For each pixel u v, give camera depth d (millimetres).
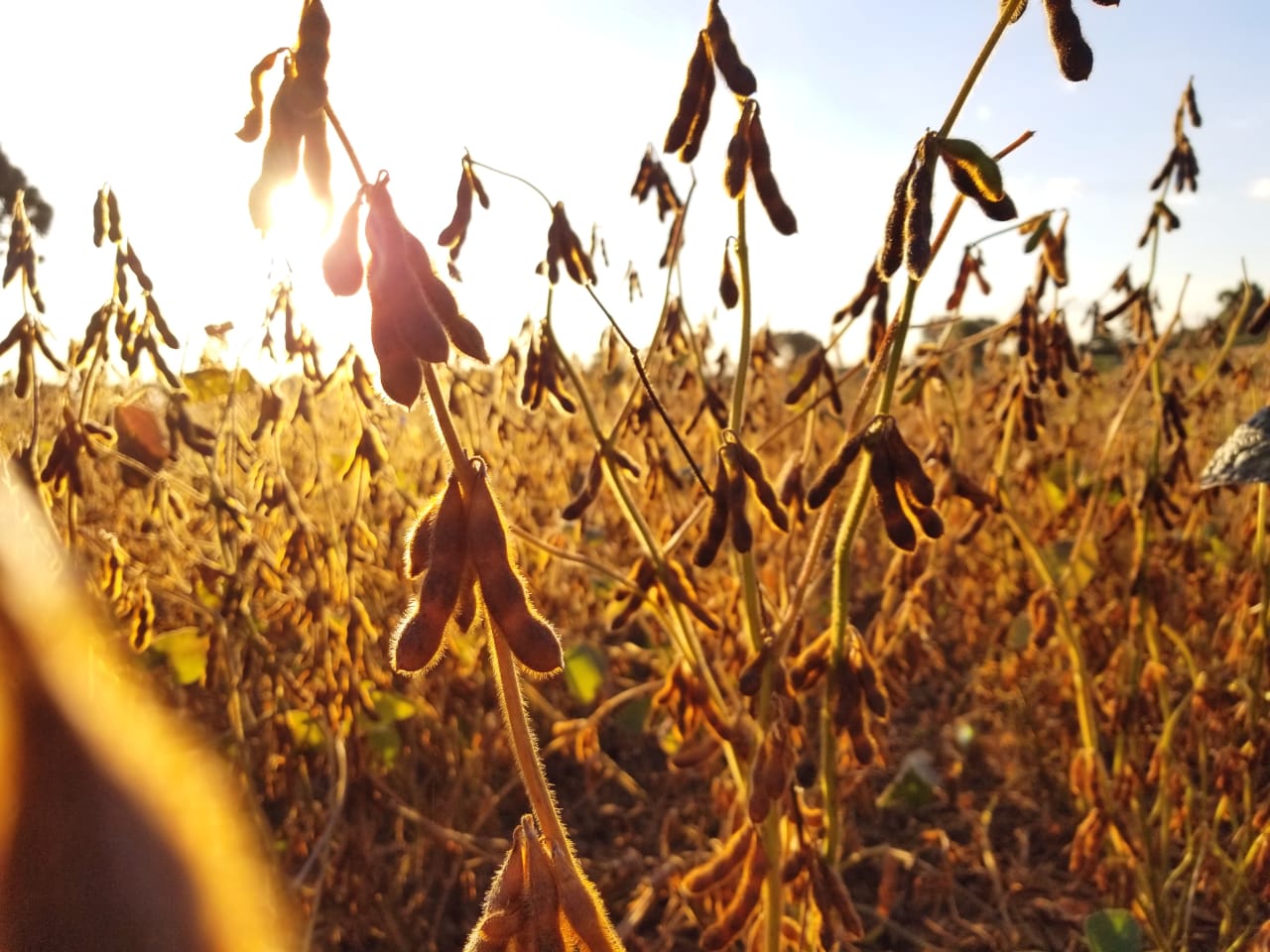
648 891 2809
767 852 2053
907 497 1621
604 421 5340
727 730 2318
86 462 3350
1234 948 2967
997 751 4652
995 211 1361
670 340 2854
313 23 1039
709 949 2039
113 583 2811
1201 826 3258
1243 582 3352
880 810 4398
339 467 4211
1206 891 3473
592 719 3678
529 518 4188
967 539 3275
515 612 1036
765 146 1746
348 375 2795
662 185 2742
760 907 2561
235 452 3467
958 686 5188
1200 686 3334
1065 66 1343
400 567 3809
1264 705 3285
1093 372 4363
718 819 4219
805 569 2031
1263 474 2637
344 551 3314
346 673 3143
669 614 2576
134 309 2445
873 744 2385
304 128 1034
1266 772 3812
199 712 3881
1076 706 4277
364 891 3533
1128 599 3680
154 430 3076
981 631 4941
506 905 1113
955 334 3295
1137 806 3287
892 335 1705
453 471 1073
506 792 4391
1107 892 3535
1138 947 2439
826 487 1647
